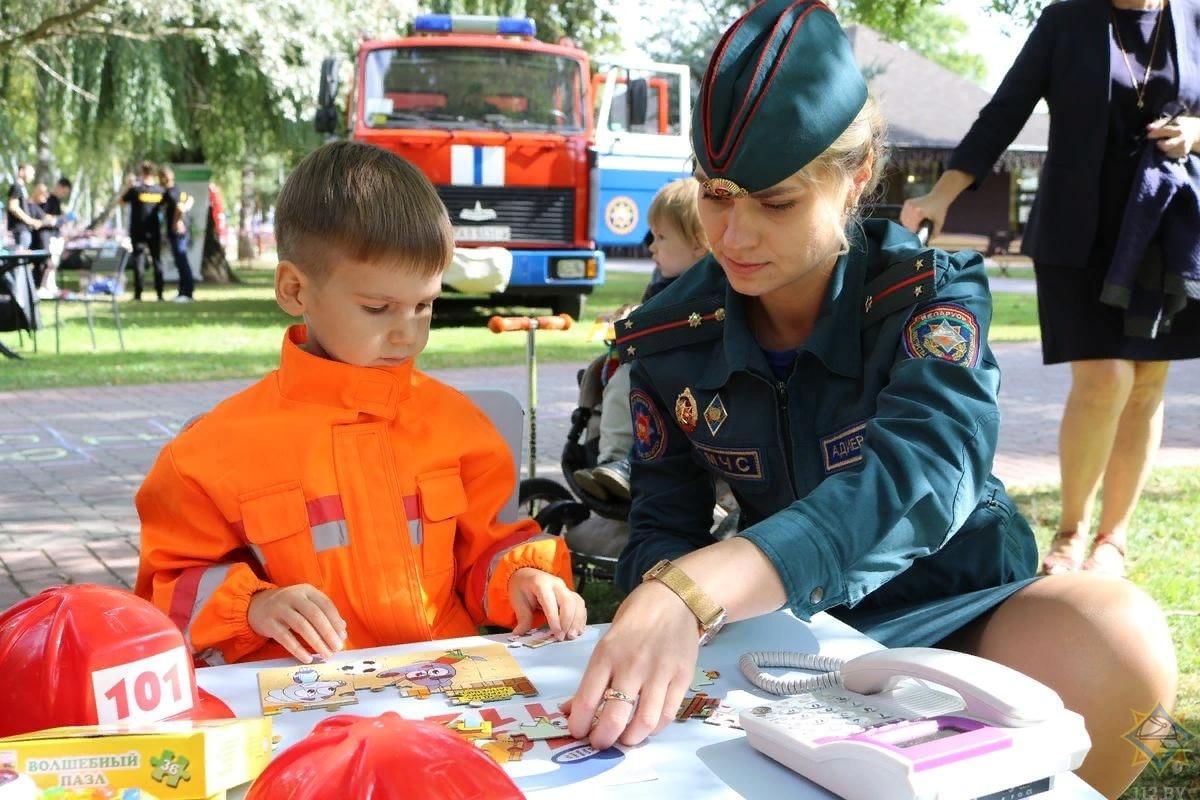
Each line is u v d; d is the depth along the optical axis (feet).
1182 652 11.48
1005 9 25.96
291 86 53.83
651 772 3.99
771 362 6.53
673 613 4.36
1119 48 11.87
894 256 6.29
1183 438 24.91
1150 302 11.64
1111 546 13.17
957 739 3.68
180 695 4.11
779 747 4.00
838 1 32.48
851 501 4.89
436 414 6.36
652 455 6.95
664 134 44.65
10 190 63.98
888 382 6.08
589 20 77.46
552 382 32.09
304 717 4.50
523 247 40.34
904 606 6.47
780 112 5.37
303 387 6.01
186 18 57.16
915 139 98.63
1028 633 5.86
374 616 5.92
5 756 3.42
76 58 61.57
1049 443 24.20
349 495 5.96
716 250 5.85
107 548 16.83
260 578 6.11
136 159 79.92
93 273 41.16
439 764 2.97
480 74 39.99
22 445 24.39
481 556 6.33
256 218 156.87
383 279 5.73
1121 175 11.92
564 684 4.86
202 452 5.93
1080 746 3.79
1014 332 45.24
